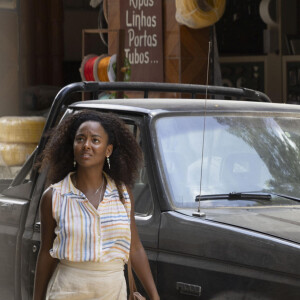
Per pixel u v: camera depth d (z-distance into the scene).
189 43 13.14
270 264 4.98
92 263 4.74
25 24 18.78
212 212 5.72
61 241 4.75
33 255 6.66
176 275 5.51
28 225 6.76
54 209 4.79
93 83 7.06
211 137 6.24
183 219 5.55
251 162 6.26
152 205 5.83
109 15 13.94
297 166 6.41
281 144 6.46
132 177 5.02
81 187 4.88
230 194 5.97
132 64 13.48
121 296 4.89
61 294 4.76
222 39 15.36
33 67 19.00
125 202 4.92
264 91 14.99
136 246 5.08
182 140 6.13
